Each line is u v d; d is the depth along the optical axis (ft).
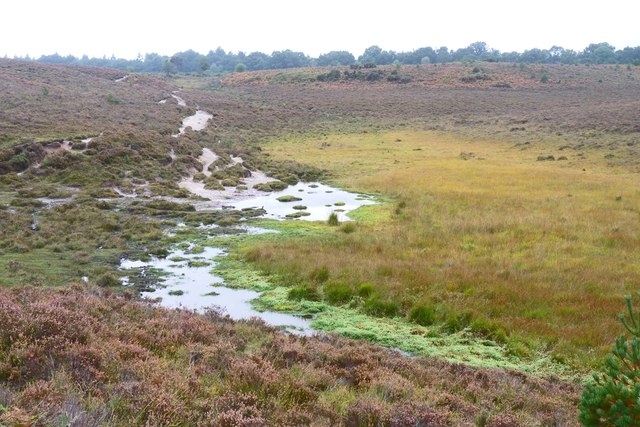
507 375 34.73
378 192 116.78
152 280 57.41
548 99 294.46
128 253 67.26
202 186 121.90
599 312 47.26
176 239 75.10
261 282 57.26
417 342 42.86
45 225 76.23
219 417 20.02
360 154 175.42
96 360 23.89
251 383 25.21
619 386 19.10
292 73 406.21
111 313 35.40
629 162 148.36
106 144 130.11
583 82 348.59
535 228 80.07
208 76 457.68
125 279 57.21
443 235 76.74
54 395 18.71
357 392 27.94
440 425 23.09
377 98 311.06
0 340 24.29
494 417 25.58
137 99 243.81
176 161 135.85
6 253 62.39
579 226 81.00
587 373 37.68
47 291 40.78
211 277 59.16
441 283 54.08
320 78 375.66
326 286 54.29
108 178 113.09
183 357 28.84
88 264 61.11
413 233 77.82
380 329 45.21
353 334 43.96
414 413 23.77
